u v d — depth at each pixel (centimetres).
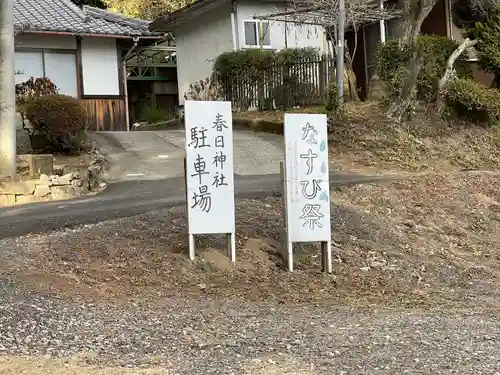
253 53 1981
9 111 1124
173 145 1688
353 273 795
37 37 2028
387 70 1622
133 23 2245
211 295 659
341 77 1631
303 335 506
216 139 751
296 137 777
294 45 2244
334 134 1554
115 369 401
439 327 552
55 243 745
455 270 851
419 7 1586
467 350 468
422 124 1559
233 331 513
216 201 750
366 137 1514
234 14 2133
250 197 1009
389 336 508
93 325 503
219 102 752
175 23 2377
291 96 1911
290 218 773
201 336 492
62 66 2081
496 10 1722
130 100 2869
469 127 1603
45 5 2192
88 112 2117
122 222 837
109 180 1273
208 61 2284
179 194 1065
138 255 736
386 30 2075
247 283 718
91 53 2131
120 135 1866
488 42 1695
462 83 1612
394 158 1427
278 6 2205
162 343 467
